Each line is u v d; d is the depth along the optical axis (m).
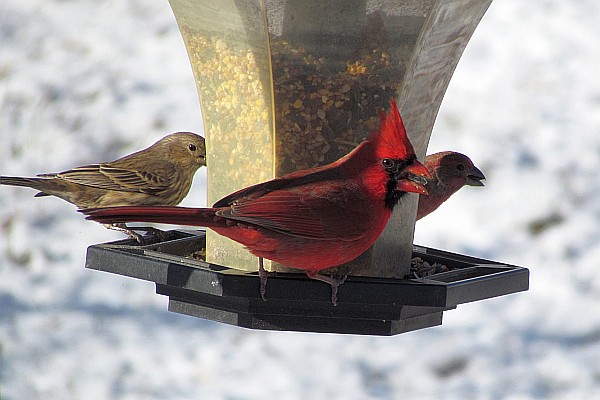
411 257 8.16
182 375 12.83
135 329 13.59
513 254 14.34
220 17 7.55
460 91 16.38
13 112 16.41
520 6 17.95
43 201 15.52
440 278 7.61
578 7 17.95
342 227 7.11
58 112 16.30
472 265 8.13
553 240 14.43
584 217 14.69
